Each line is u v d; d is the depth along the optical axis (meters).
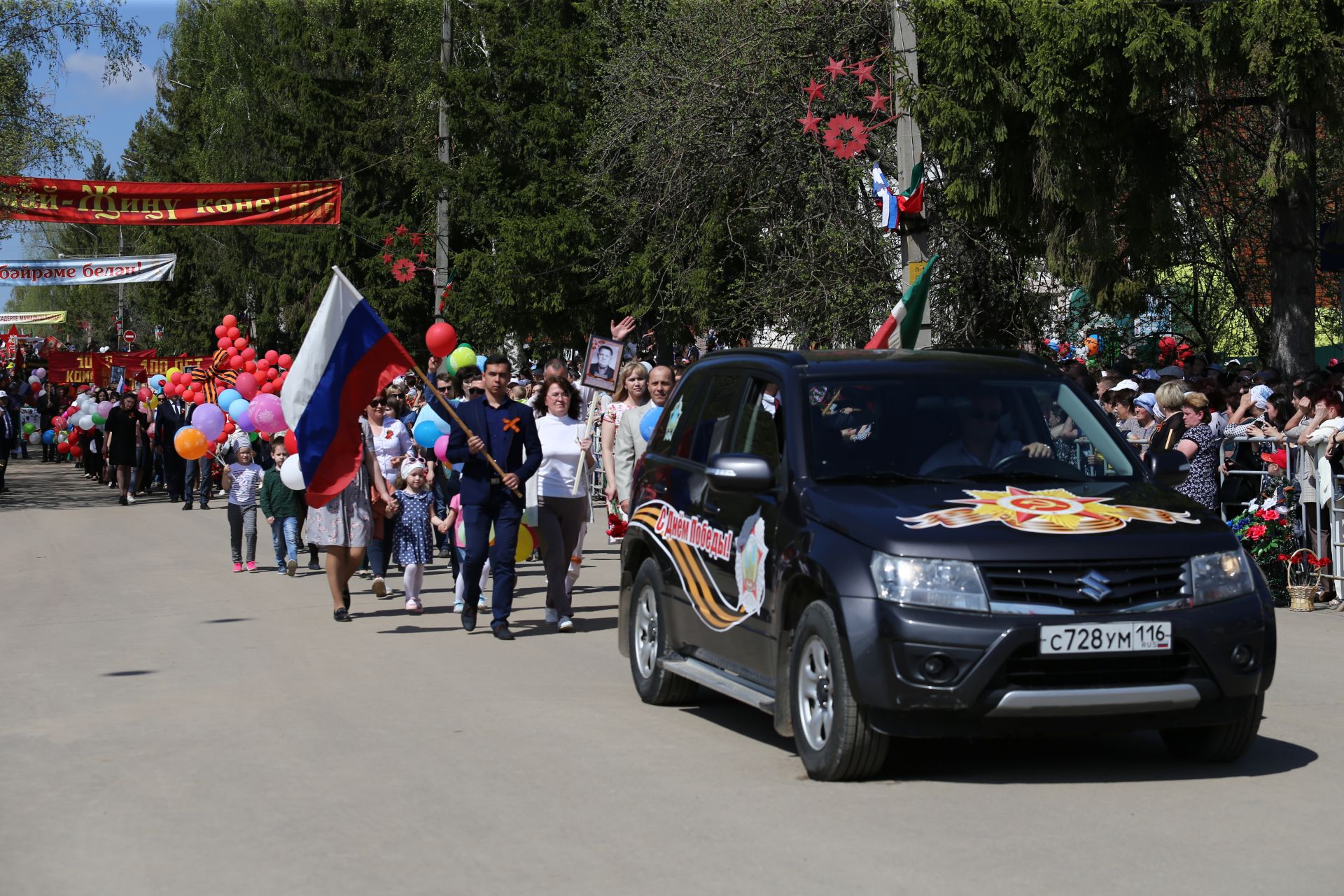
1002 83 15.84
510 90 30.83
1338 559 11.95
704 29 23.59
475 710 8.34
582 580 14.99
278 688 9.09
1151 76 15.02
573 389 11.91
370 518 12.30
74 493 31.80
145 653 10.61
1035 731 6.09
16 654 10.67
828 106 21.80
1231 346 25.58
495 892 4.99
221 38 47.78
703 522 7.87
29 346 69.75
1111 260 16.56
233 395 22.94
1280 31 14.32
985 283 21.20
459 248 36.38
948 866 5.18
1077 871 5.10
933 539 6.15
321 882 5.15
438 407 12.96
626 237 27.23
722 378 8.30
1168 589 6.21
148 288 56.53
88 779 6.79
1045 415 7.35
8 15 30.78
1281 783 6.39
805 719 6.62
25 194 28.94
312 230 41.50
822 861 5.27
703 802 6.16
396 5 39.03
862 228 21.58
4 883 5.21
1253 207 22.42
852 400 7.30
